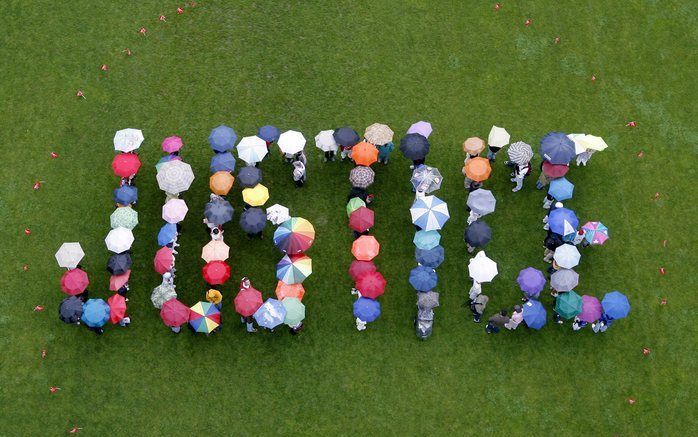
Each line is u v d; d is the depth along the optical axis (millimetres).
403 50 28969
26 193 25828
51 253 24875
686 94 28375
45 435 22234
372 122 27547
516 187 26125
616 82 28516
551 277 23172
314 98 27938
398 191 26312
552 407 22906
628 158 27016
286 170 26547
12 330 23656
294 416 22625
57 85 27828
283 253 25125
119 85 27906
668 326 24141
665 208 26109
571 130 27562
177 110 27531
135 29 28953
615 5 29844
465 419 22703
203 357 23375
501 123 27656
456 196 26266
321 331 23859
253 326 23641
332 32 29188
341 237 25422
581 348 23719
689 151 27250
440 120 27672
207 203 24734
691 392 23203
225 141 25188
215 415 22594
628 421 22781
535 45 29172
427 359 23484
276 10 29500
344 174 26562
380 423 22594
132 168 24703
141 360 23297
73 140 26875
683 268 25094
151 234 25344
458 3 29953
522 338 23828
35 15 29078
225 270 23031
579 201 26156
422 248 23578
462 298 24469
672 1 29734
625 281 24828
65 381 22969
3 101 27453
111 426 22391
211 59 28500
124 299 22891
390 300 24422
